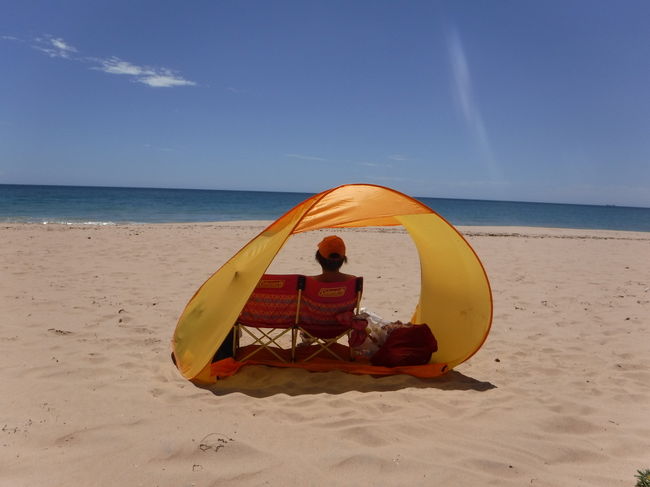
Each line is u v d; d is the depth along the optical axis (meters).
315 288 4.39
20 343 4.97
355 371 4.49
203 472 2.67
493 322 6.53
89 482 2.57
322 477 2.64
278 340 5.47
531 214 63.19
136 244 12.58
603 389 4.27
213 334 4.17
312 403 3.72
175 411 3.51
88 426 3.23
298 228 4.45
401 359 4.51
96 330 5.52
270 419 3.42
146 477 2.62
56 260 9.81
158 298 7.13
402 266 10.84
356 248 13.50
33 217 27.89
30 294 7.00
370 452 2.91
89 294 7.18
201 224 23.67
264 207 55.16
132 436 3.09
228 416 3.45
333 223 4.35
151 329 5.63
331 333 4.62
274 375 4.32
